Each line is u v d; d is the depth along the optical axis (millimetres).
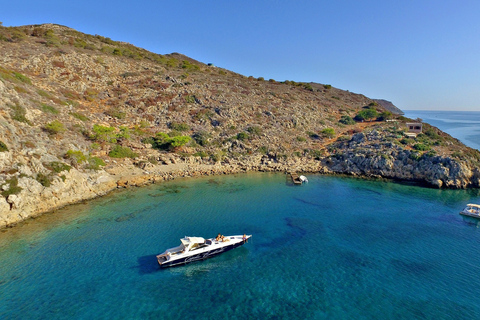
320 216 46062
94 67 105500
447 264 32188
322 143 90938
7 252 33750
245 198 54375
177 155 74875
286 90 137875
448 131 171375
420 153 68688
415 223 43188
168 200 52531
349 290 27875
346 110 126375
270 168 76688
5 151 43594
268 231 40812
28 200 43312
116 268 31453
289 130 96938
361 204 51438
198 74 132000
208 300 26688
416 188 61188
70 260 32562
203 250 33562
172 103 97938
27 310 24812
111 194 54906
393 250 35375
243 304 26125
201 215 46062
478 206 46062
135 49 157875
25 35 115438
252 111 103938
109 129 70875
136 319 24172
